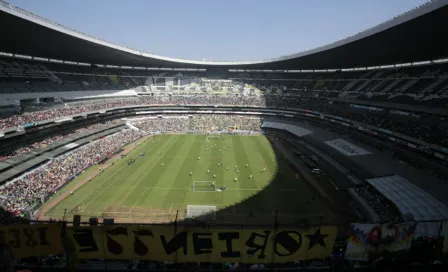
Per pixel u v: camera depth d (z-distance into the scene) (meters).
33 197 39.47
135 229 14.54
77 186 46.50
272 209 38.44
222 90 118.00
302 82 111.75
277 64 109.81
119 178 50.41
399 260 14.93
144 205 39.47
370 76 86.62
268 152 69.44
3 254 11.36
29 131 55.22
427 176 42.12
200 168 56.38
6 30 55.69
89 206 39.00
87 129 74.94
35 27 55.31
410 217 27.50
